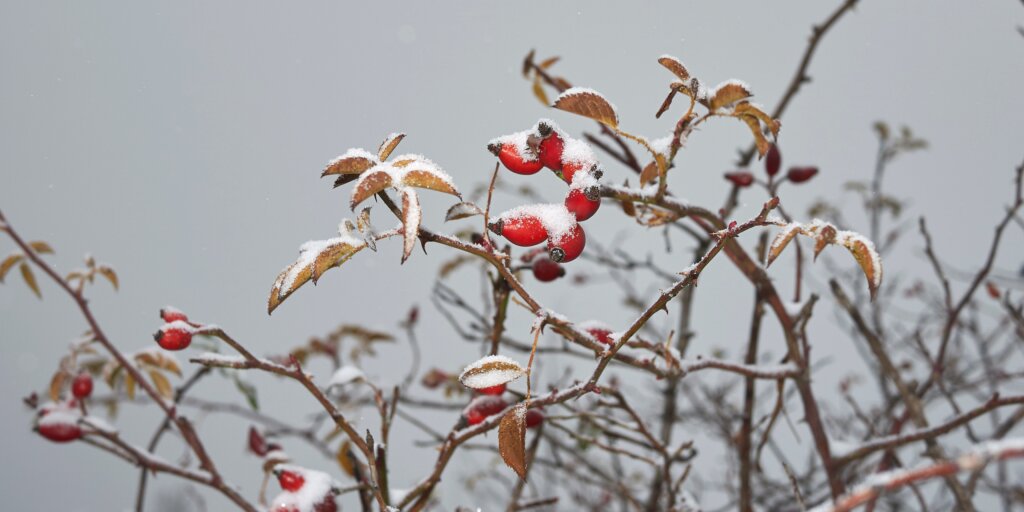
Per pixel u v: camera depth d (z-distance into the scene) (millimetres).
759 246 1046
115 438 962
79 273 997
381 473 874
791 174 1042
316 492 890
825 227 822
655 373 910
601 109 837
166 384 1042
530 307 831
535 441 988
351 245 810
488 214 824
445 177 798
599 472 1308
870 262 821
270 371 865
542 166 836
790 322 967
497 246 897
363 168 812
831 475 955
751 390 1041
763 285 969
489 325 1238
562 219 825
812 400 961
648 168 879
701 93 858
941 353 1063
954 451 1186
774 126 858
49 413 975
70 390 991
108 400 1458
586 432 1120
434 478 883
